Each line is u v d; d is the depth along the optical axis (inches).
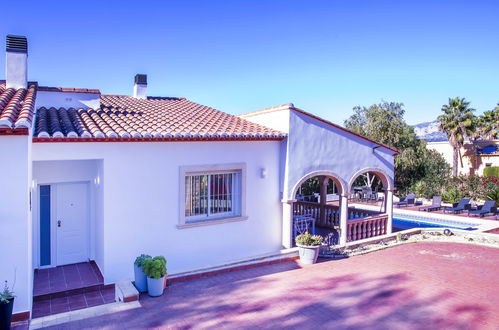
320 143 557.0
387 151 638.5
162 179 446.3
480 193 1125.1
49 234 463.5
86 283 415.2
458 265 474.9
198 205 485.4
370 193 1206.9
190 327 300.0
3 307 261.4
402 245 592.4
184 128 477.1
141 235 435.2
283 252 494.9
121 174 420.2
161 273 366.3
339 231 576.1
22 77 481.1
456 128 1469.0
